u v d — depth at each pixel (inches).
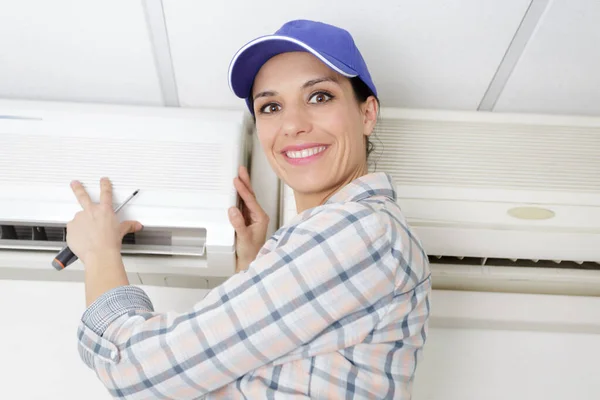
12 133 47.9
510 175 50.2
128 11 45.8
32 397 46.1
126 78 52.4
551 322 51.5
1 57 50.2
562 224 48.4
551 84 52.7
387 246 28.9
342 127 34.7
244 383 30.2
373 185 33.6
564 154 51.9
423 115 53.6
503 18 46.8
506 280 52.3
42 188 45.2
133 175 46.4
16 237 47.3
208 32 47.9
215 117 51.4
